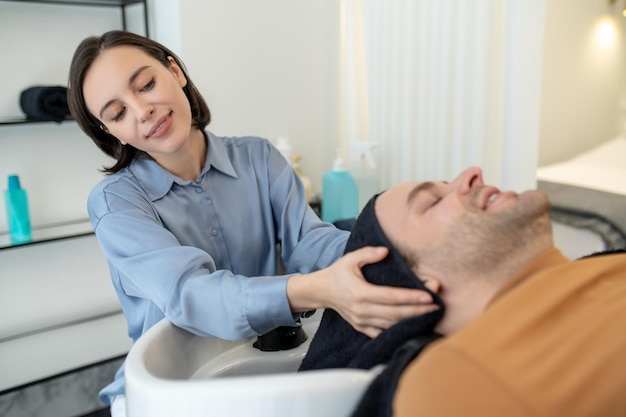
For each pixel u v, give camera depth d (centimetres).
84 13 206
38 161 202
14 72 193
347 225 193
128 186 112
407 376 59
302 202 130
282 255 131
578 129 217
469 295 73
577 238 172
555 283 69
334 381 66
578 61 214
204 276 95
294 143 232
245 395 66
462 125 172
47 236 192
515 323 61
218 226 121
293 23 222
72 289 216
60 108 185
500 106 164
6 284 202
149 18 211
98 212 110
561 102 212
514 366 56
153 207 113
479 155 169
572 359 58
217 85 207
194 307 93
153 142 109
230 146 130
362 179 204
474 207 76
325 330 88
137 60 108
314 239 123
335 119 232
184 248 99
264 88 219
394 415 59
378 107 201
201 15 199
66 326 217
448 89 174
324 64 233
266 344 104
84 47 108
